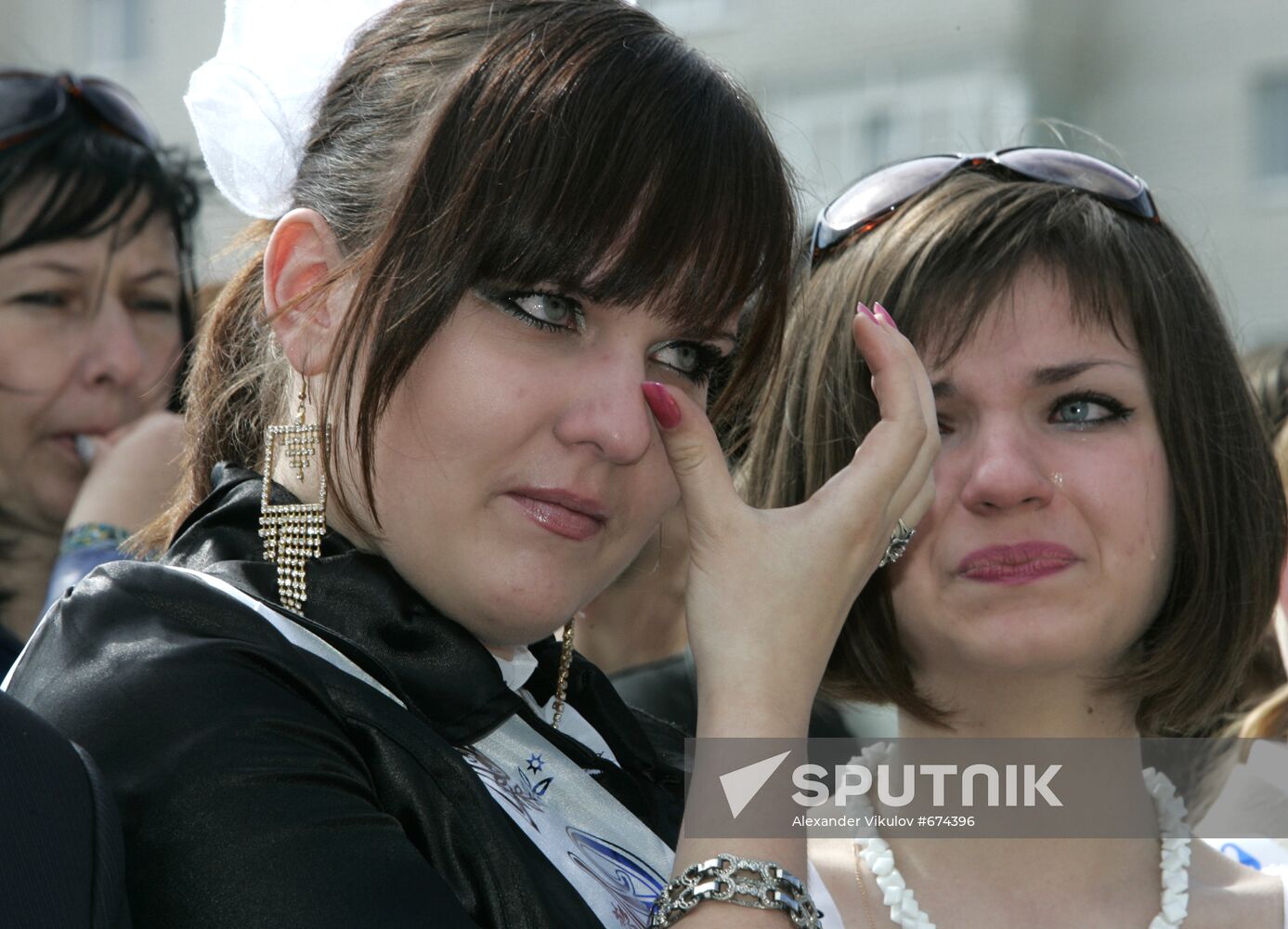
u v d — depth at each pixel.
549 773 2.01
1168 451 2.29
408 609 1.87
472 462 1.80
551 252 1.74
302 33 1.96
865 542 1.99
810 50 13.38
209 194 3.45
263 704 1.65
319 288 1.84
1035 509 2.21
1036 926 2.24
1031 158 2.40
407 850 1.63
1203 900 2.28
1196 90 12.93
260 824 1.56
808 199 2.68
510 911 1.71
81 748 1.51
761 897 1.74
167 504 2.75
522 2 1.87
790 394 2.46
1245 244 12.83
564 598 1.87
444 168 1.76
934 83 12.88
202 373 2.10
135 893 1.53
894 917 2.21
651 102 1.79
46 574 3.29
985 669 2.26
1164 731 2.61
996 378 2.24
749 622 1.90
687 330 1.88
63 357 3.21
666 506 1.97
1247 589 2.36
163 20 12.22
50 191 3.17
